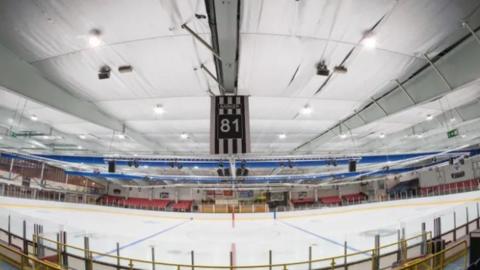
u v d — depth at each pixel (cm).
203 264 910
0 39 597
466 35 603
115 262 903
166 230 1794
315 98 918
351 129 1148
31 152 1565
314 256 964
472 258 545
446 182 2805
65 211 2094
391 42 615
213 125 626
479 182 2380
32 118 1159
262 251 944
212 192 3803
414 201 2128
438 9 520
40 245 782
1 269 636
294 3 493
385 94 901
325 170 2609
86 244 785
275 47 624
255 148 1794
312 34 581
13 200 1759
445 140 1611
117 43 609
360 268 810
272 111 1041
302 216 2378
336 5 501
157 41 603
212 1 488
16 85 659
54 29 564
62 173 2838
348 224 1794
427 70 720
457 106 1066
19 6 502
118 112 1044
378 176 3075
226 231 1784
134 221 2103
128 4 496
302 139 1549
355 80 790
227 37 566
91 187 3397
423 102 754
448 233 921
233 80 756
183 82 793
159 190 3841
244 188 2916
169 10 510
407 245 909
